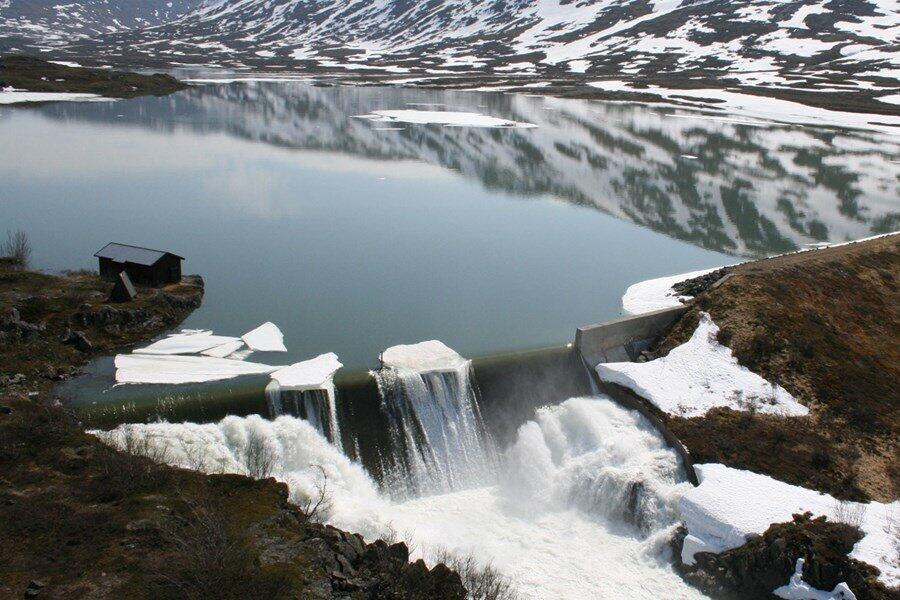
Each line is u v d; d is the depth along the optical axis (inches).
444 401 1838.1
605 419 1829.5
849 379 1935.3
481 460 1806.1
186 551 1100.5
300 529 1235.2
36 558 1085.8
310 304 2346.2
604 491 1657.2
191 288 2329.0
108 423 1556.3
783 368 1951.3
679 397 1859.0
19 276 2101.4
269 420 1670.8
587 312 2400.3
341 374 1812.3
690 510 1553.9
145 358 1850.4
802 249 3157.0
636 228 3420.3
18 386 1631.4
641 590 1454.2
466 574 1279.5
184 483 1310.3
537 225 3417.8
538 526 1622.8
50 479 1274.6
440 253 2970.0
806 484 1620.3
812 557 1408.7
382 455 1729.8
